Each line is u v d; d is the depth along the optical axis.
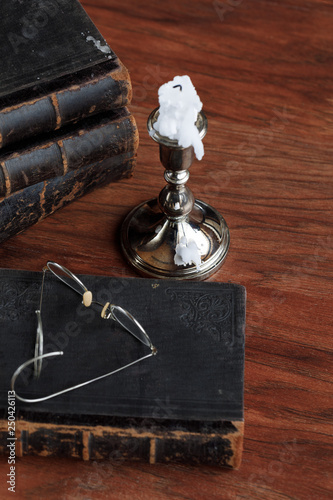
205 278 0.92
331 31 1.09
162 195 0.89
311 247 0.94
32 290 0.86
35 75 0.87
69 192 0.93
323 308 0.91
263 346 0.89
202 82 1.04
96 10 1.09
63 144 0.88
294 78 1.05
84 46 0.89
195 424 0.80
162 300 0.86
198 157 0.83
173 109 0.81
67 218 0.95
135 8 1.10
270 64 1.06
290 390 0.87
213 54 1.06
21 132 0.86
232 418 0.80
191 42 1.07
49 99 0.86
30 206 0.91
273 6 1.11
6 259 0.93
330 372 0.88
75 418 0.80
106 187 0.97
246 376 0.87
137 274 0.92
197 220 0.93
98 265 0.93
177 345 0.83
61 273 0.87
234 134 1.00
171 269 0.91
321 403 0.86
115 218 0.95
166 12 1.10
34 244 0.94
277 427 0.85
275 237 0.94
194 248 0.90
